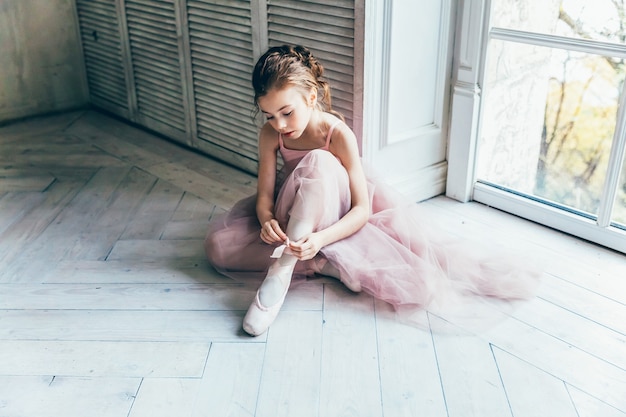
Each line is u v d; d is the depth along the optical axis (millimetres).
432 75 2070
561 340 1502
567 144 1926
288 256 1623
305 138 1738
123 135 2834
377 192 1838
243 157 2434
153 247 1921
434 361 1436
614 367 1415
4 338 1526
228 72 2328
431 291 1623
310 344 1492
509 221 2068
